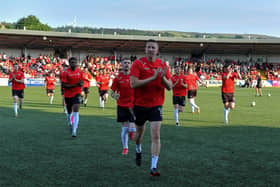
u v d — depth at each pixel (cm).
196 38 4788
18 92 1244
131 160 588
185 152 651
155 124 494
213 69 4881
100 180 469
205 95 2703
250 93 3027
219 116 1320
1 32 3962
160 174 500
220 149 680
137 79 484
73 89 837
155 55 497
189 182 461
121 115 654
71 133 867
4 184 450
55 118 1188
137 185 447
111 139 787
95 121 1121
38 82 3784
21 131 894
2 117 1202
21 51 4566
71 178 478
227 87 1097
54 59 4456
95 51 4969
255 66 5100
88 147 693
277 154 636
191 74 1434
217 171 517
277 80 4656
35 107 1596
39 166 542
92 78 4184
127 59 675
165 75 497
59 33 4212
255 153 645
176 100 1062
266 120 1186
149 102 497
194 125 1055
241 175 496
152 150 493
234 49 5172
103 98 1593
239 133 892
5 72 3841
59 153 635
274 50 5166
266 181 468
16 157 601
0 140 763
